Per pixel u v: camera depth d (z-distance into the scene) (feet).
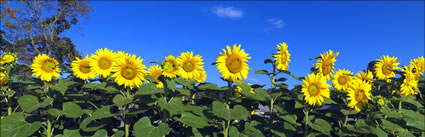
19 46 91.35
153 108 15.38
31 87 16.34
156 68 17.24
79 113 14.92
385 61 17.84
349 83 17.07
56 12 99.19
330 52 17.07
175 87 14.26
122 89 15.89
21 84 16.44
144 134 13.29
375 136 15.70
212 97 18.30
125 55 15.39
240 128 17.46
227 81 15.20
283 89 16.34
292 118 15.12
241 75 14.40
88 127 15.08
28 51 95.04
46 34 98.63
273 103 17.89
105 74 15.51
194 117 14.94
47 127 15.87
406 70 15.24
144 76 14.73
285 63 16.11
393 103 17.57
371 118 15.60
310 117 16.24
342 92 16.02
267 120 17.54
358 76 18.21
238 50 14.47
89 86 15.31
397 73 15.90
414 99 17.49
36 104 14.84
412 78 15.64
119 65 14.17
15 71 16.87
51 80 16.97
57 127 17.15
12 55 16.78
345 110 16.46
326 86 14.66
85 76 16.20
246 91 14.32
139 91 13.79
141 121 14.17
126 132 15.31
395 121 16.42
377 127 14.60
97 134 15.37
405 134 15.17
